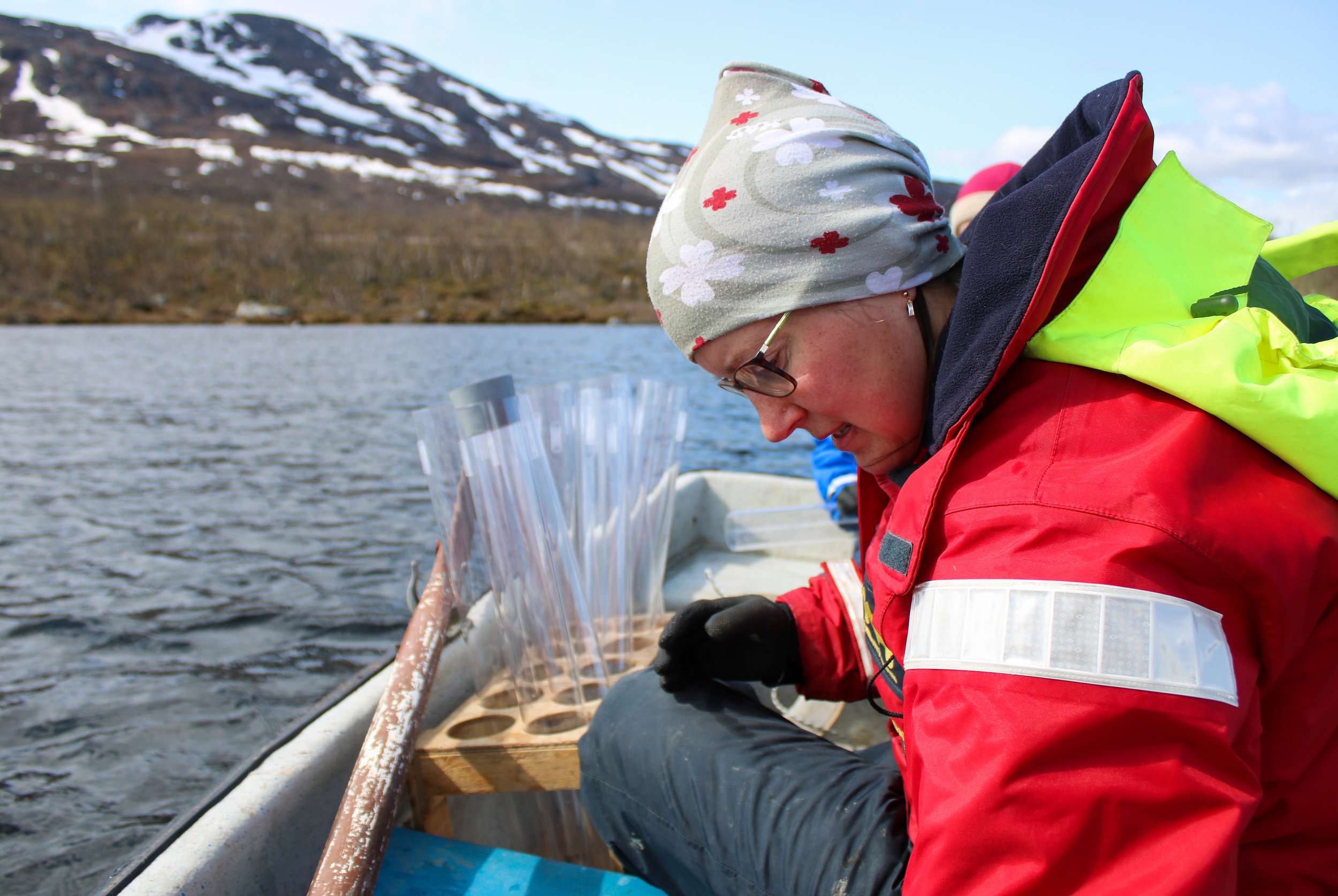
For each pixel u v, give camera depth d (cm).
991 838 54
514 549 123
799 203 71
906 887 61
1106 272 64
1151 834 52
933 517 65
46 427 1102
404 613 458
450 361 2172
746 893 88
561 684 124
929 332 74
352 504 706
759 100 78
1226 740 52
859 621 102
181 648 412
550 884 102
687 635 101
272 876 103
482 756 115
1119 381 62
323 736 118
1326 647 59
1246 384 56
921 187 76
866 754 118
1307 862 64
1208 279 68
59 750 312
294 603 471
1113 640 53
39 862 246
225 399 1395
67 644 416
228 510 684
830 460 218
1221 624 55
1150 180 68
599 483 146
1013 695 55
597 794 105
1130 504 55
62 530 625
